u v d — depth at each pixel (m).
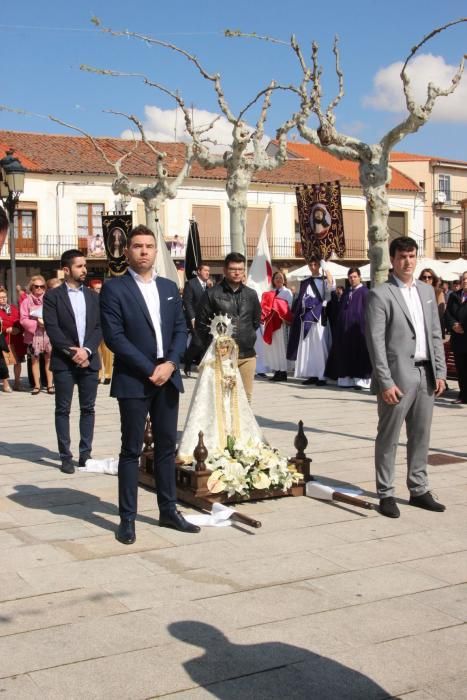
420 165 49.59
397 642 3.77
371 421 10.02
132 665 3.52
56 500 6.30
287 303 15.00
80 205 38.06
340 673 3.47
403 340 5.91
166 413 5.45
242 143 14.53
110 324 5.27
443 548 5.17
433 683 3.40
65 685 3.35
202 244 40.50
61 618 4.01
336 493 6.16
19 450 8.30
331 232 14.37
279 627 3.92
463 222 51.00
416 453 6.11
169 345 5.45
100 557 4.93
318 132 12.77
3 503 6.20
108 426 9.78
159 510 5.62
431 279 14.15
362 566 4.82
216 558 4.93
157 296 5.46
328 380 15.02
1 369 13.40
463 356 11.53
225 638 3.79
